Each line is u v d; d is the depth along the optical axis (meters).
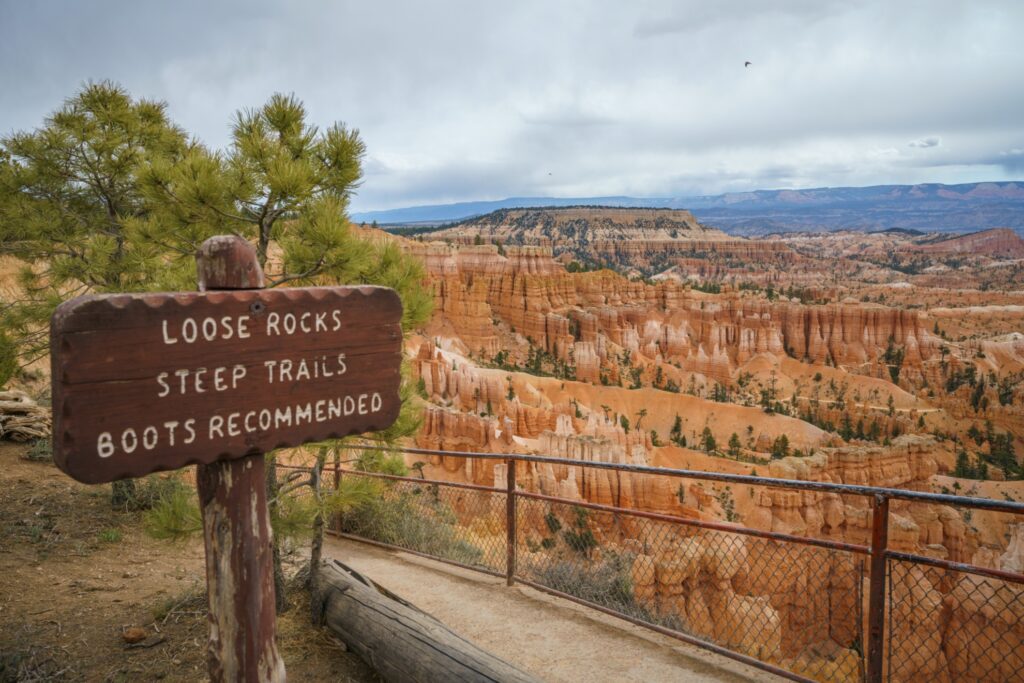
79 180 11.67
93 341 2.79
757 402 126.50
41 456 13.31
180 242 7.12
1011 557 32.44
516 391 89.94
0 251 11.52
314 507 6.75
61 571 8.83
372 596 6.57
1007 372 142.38
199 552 10.20
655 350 137.12
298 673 6.20
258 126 6.69
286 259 6.54
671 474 6.36
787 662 13.38
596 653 6.48
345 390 3.54
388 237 7.24
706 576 16.30
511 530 8.28
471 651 5.46
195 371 3.06
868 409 115.75
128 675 6.19
